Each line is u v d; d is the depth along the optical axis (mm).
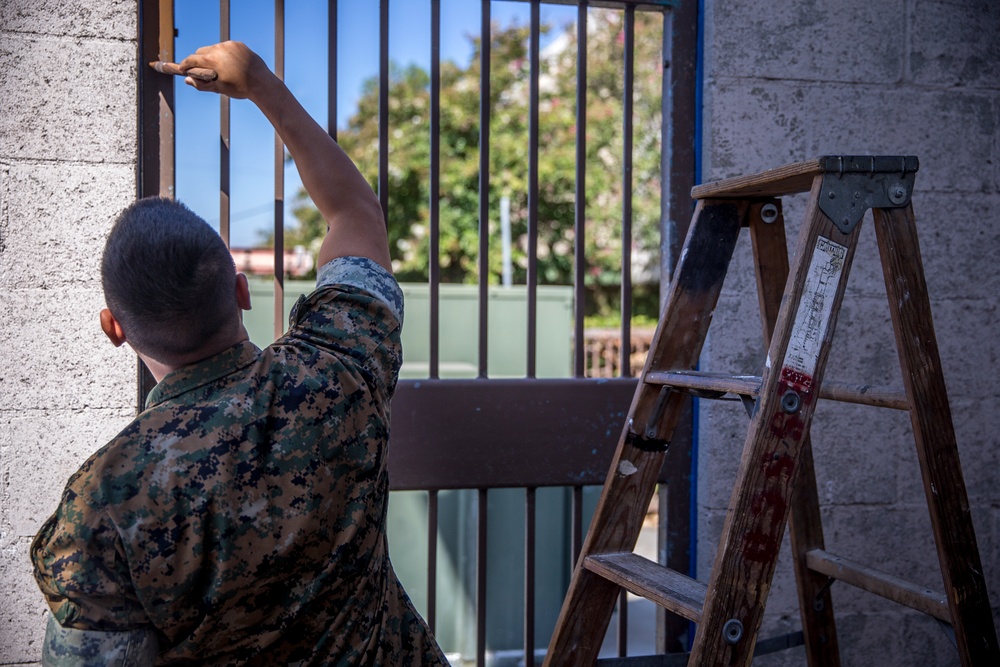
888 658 2424
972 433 2443
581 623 1766
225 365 1124
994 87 2430
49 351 1913
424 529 2867
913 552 2430
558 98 10422
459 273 10484
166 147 1992
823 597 1911
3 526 1905
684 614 1471
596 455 2250
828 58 2322
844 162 1459
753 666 2352
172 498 1010
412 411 2141
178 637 1043
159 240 1084
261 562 1044
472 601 2885
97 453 1037
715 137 2260
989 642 1567
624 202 2242
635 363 8227
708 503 2293
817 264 1460
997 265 2447
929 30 2383
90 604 978
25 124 1883
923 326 1532
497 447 2191
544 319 4543
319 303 1280
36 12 1879
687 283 1767
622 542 1775
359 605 1156
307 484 1085
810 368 1455
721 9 2248
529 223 2199
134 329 1095
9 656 1918
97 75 1917
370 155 10469
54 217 1905
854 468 2387
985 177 2432
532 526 2238
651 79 10352
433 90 2107
